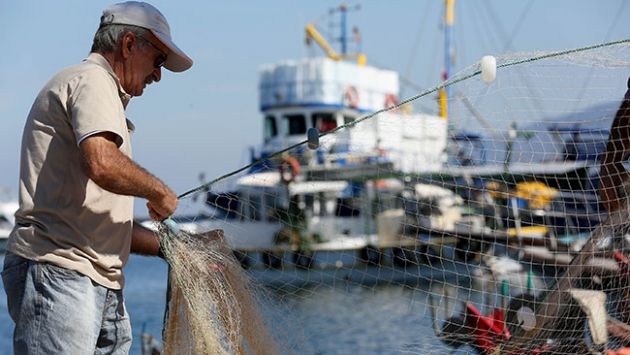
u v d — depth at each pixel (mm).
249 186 6352
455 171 10719
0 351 16172
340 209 29641
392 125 6719
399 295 12648
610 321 6105
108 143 4070
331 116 42750
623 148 5969
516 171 8633
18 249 4215
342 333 13875
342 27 50781
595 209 7508
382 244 26234
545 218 8867
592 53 5348
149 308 22578
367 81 44031
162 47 4426
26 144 4246
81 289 4191
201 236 4926
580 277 6094
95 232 4242
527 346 6285
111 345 4414
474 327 6695
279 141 42188
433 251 17062
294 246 21312
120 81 4387
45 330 4141
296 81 42531
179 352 4719
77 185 4195
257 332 4941
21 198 4234
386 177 23016
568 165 7973
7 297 4266
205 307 4629
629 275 5984
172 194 4254
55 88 4191
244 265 5512
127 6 4395
